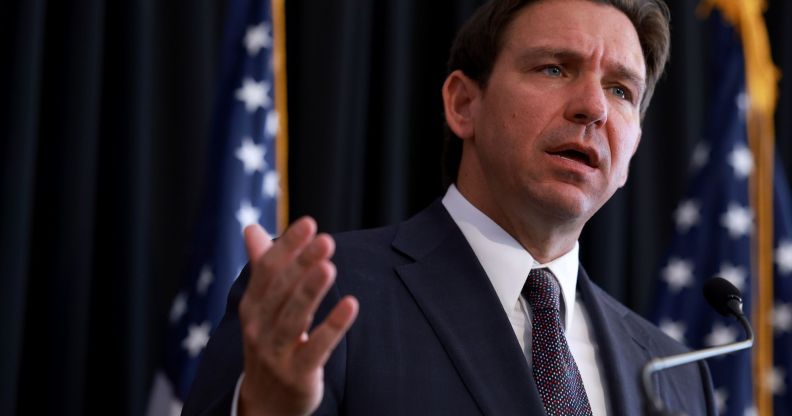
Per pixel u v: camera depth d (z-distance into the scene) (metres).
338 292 1.51
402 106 3.37
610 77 1.75
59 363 2.83
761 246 3.43
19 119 2.82
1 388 2.69
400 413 1.41
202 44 3.19
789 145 3.85
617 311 1.83
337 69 3.26
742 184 3.47
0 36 2.90
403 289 1.56
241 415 1.23
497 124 1.71
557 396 1.52
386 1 3.43
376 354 1.45
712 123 3.57
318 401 1.17
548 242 1.69
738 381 3.28
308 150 3.24
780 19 3.90
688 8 3.80
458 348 1.48
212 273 2.79
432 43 3.50
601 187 1.67
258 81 2.99
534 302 1.64
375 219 3.32
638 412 1.61
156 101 3.13
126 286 2.95
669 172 3.73
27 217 2.79
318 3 3.33
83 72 2.96
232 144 2.91
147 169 3.04
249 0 3.07
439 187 3.40
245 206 2.88
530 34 1.76
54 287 2.87
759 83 3.56
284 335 1.14
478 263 1.63
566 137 1.64
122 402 2.89
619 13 1.83
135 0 3.09
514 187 1.66
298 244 1.14
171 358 2.75
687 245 3.45
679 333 3.36
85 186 2.92
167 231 3.09
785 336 3.38
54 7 3.02
